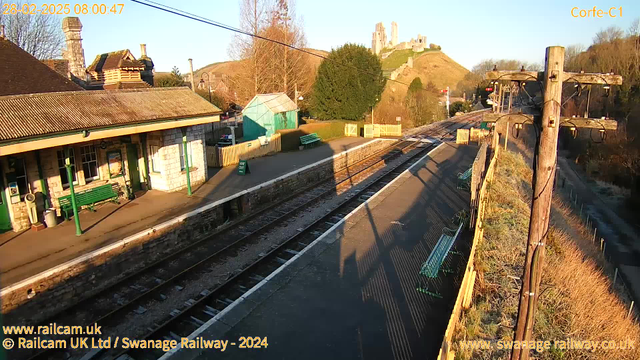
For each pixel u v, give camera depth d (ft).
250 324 25.34
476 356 22.71
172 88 53.93
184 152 50.52
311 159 75.56
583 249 52.29
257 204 55.36
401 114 145.69
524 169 77.82
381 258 34.71
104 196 45.34
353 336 24.21
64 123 37.19
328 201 57.11
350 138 108.58
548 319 27.22
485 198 44.68
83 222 41.68
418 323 25.46
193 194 51.72
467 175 60.39
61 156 43.39
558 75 17.22
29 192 40.16
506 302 28.32
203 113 51.60
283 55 131.85
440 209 48.19
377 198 52.65
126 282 34.30
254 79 125.49
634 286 45.98
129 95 47.55
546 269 33.55
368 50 120.16
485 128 109.50
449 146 95.81
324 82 118.42
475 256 32.78
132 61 72.02
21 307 28.96
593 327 27.37
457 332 23.72
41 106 38.14
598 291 34.35
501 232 39.70
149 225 40.65
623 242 60.64
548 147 17.80
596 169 97.86
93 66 74.33
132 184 51.88
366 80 116.57
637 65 103.14
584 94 114.32
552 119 17.53
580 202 80.89
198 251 40.50
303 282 30.50
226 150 69.46
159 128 46.42
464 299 26.14
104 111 42.11
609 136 93.81
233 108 168.45
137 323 28.53
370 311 26.76
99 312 30.55
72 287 32.30
